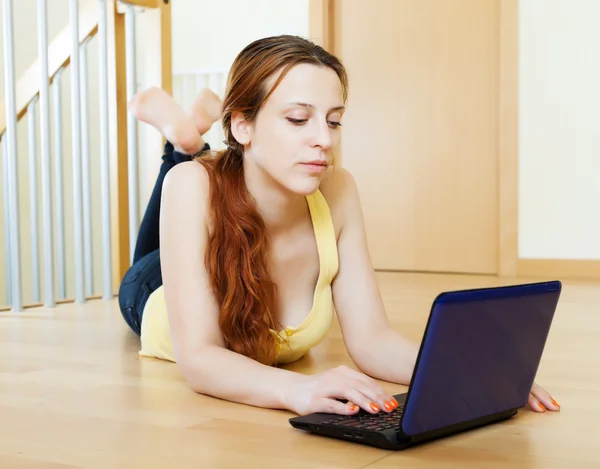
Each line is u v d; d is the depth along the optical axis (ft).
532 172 11.92
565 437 3.43
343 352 5.74
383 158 13.16
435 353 3.10
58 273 9.68
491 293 3.22
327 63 3.94
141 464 3.06
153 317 5.51
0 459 3.15
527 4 11.85
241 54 4.06
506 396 3.65
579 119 11.64
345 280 4.70
